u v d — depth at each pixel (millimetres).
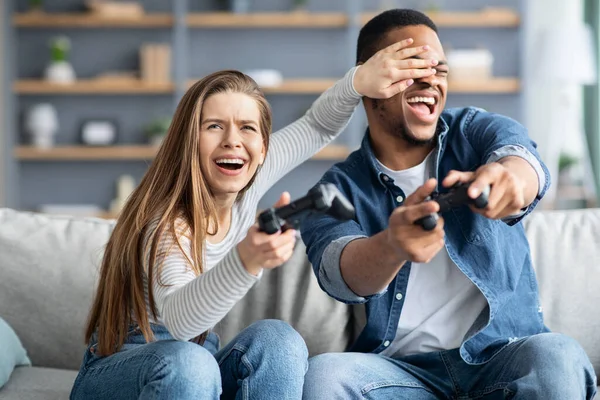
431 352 2086
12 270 2521
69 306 2498
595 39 6785
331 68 7199
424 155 2168
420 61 2062
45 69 7027
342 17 6957
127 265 1957
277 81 6910
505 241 2113
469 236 2070
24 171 7203
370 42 2230
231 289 1636
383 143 2164
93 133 7000
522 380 1835
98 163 7223
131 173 7250
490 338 2049
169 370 1739
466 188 1610
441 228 1630
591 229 2506
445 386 2049
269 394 1828
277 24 6965
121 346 1980
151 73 6945
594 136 6820
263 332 1877
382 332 2119
